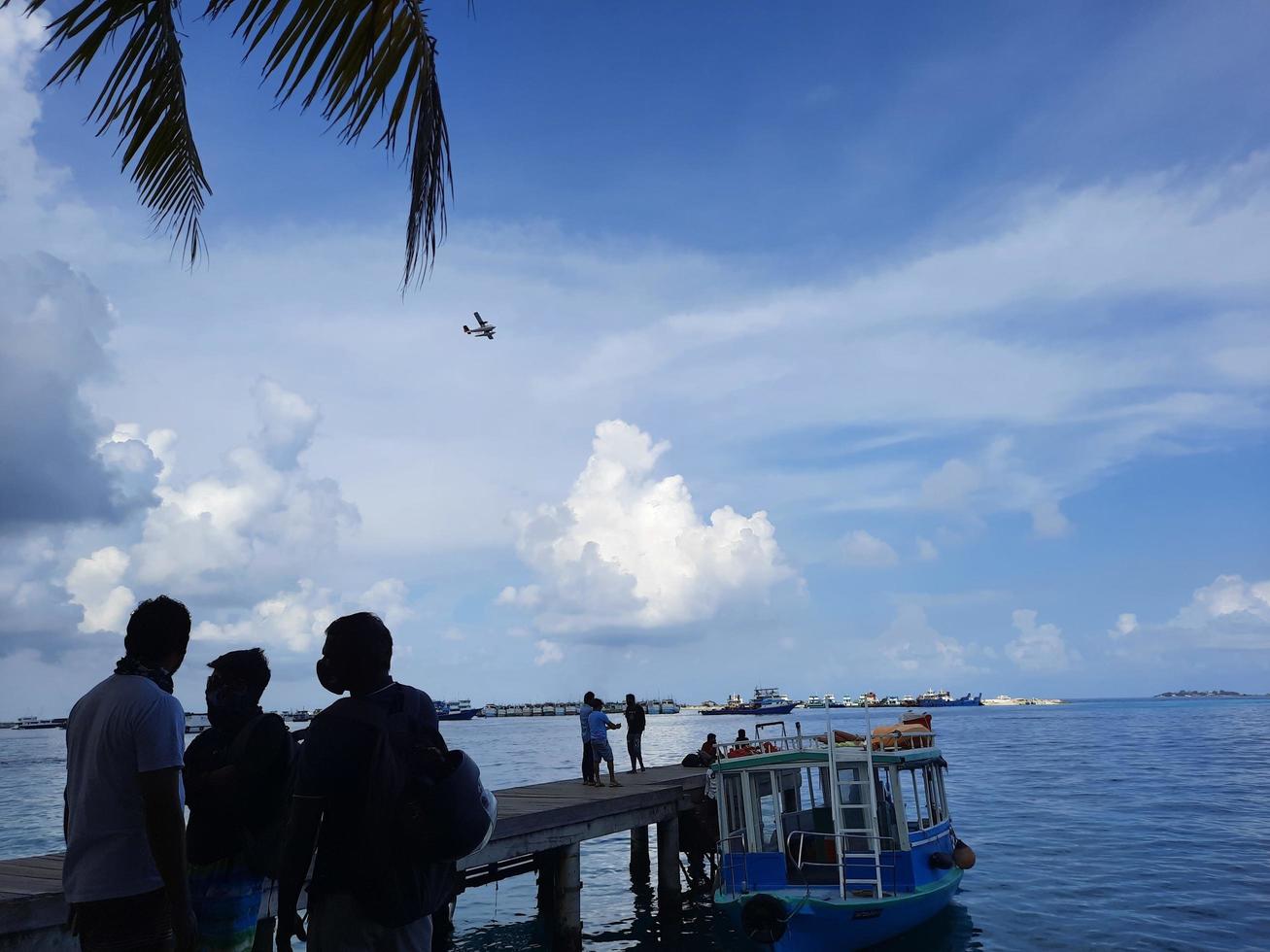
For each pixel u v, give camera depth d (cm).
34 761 8456
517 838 1365
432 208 355
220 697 415
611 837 2897
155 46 399
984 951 1438
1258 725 11944
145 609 369
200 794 390
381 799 284
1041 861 2195
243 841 396
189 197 434
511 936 1619
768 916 1253
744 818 1421
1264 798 3394
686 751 6369
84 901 335
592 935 1623
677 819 1881
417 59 353
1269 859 2192
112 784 339
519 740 10725
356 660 310
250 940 402
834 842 1423
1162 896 1808
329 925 288
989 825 2819
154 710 340
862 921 1281
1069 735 9362
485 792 309
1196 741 7788
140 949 342
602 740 1891
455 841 292
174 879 332
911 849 1390
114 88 399
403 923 288
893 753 1429
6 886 782
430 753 299
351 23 338
